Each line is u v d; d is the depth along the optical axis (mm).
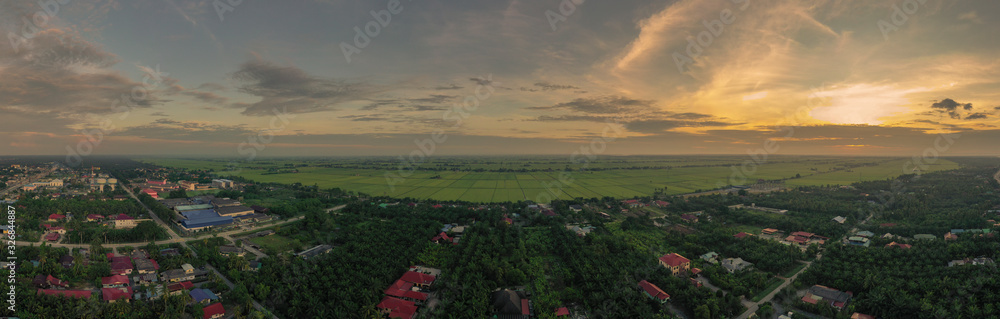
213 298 113688
